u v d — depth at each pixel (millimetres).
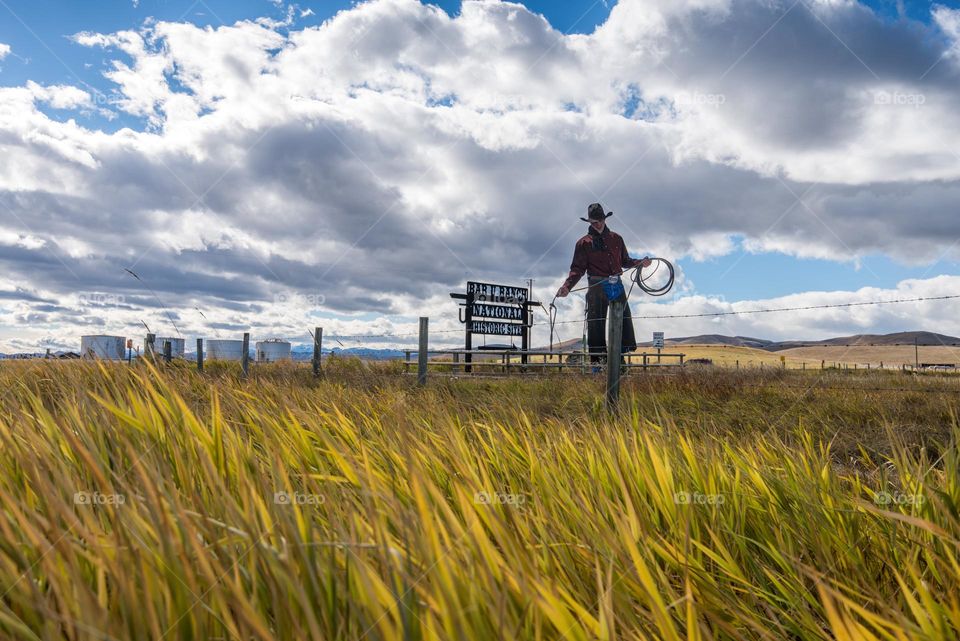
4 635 1073
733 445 3727
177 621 1076
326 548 1373
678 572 1793
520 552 1403
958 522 1925
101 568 1184
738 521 2164
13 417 3012
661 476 2293
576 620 1184
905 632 1252
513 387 8867
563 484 2418
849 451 4906
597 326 12492
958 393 7719
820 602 1704
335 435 3199
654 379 9711
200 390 4684
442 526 1403
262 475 1893
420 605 1183
